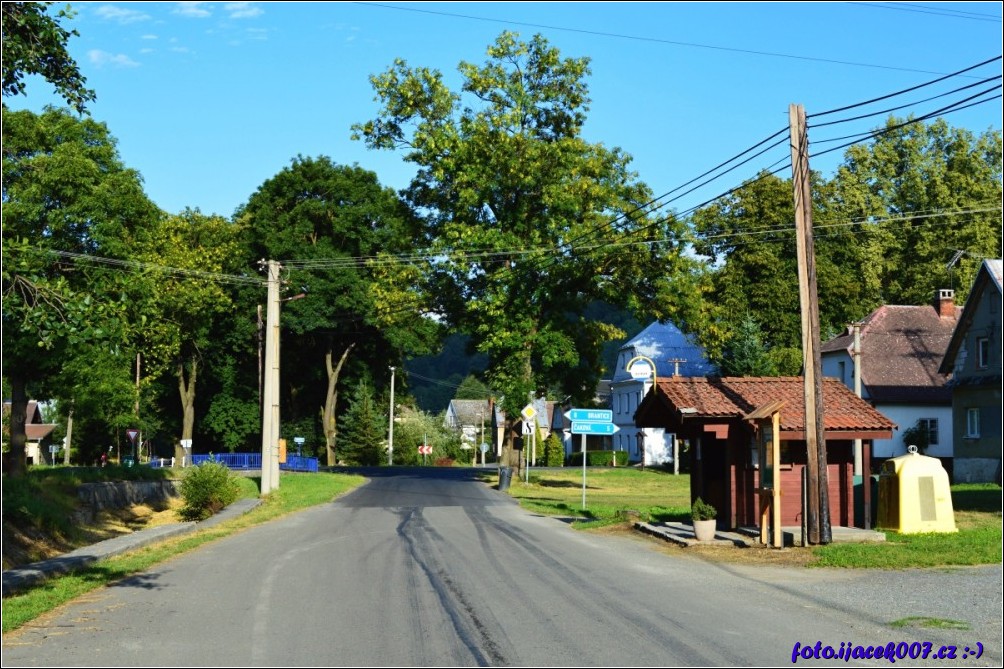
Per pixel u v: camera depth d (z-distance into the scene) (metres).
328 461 73.56
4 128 12.84
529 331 44.16
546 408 111.06
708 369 81.75
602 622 11.38
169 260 58.84
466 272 44.22
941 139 73.88
